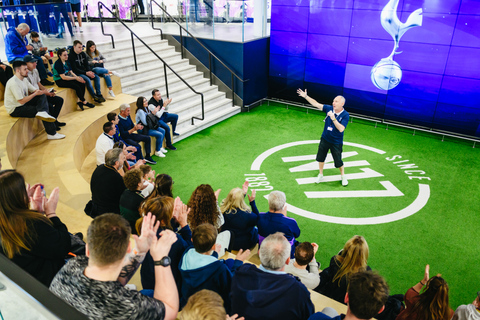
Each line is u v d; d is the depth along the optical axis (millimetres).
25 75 6527
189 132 9898
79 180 5855
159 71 11234
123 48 11000
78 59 8523
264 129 10391
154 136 8500
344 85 11195
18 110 6633
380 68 10375
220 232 4660
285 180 7844
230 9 11016
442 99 9742
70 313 1040
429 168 8266
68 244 2637
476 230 6262
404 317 3371
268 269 2684
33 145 7004
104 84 9430
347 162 8555
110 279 1751
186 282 2826
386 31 9938
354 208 6883
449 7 8898
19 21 8766
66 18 10219
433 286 3188
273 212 4613
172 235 2006
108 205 4793
